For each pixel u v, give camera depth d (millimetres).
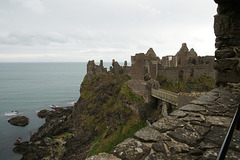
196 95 18062
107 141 29141
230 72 8492
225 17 8297
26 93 113500
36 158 35469
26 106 81562
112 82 45938
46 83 163125
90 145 33375
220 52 8695
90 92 50438
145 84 31281
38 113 68000
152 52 48031
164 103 27609
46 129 47969
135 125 30094
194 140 3977
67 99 97375
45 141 42312
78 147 36875
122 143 4055
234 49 8242
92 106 44500
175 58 42375
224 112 5738
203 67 38281
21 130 53312
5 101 91000
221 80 8922
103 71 54594
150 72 36875
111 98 41531
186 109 6141
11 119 60094
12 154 39062
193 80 37969
